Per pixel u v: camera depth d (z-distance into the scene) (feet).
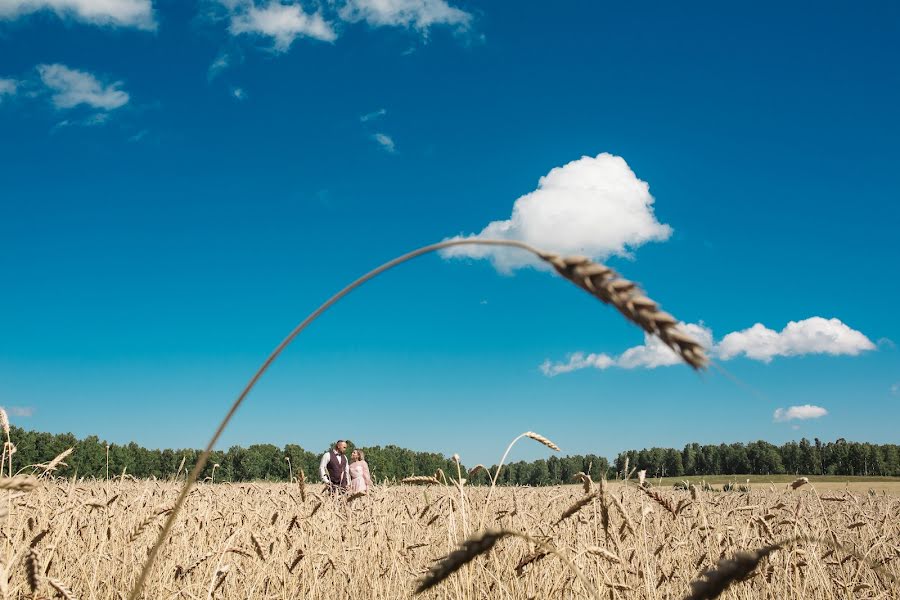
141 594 15.48
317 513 23.00
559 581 15.88
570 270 3.88
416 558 19.80
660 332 3.61
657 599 15.98
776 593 18.25
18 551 11.74
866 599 16.78
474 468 15.53
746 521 20.43
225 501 25.25
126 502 20.35
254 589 17.90
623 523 15.61
